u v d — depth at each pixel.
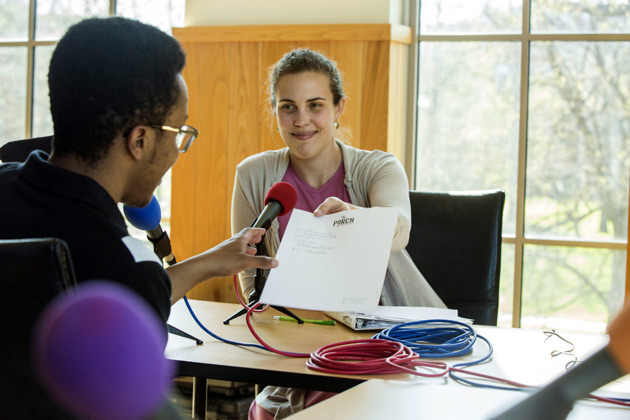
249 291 1.99
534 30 3.13
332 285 1.44
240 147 3.22
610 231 3.07
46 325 0.47
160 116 0.96
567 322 3.13
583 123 3.09
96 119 0.92
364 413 1.01
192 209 3.29
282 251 1.44
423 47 3.25
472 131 3.22
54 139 0.95
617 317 0.45
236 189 2.10
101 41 0.91
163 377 0.51
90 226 0.87
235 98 3.21
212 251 1.38
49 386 0.52
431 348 1.39
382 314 1.62
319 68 1.95
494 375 1.25
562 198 3.13
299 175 2.07
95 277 0.85
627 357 0.45
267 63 3.16
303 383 1.26
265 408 1.69
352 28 3.04
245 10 3.22
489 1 3.16
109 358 0.47
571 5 3.08
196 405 1.65
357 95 3.08
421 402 1.07
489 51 3.17
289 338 1.53
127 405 0.49
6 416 0.75
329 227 1.49
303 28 3.09
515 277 3.17
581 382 0.48
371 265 1.47
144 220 1.40
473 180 3.23
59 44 0.93
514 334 1.59
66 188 0.89
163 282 0.90
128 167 0.97
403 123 3.24
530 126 3.15
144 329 0.49
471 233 2.07
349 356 1.34
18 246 0.69
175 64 0.97
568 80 3.09
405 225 1.84
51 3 3.71
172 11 3.55
